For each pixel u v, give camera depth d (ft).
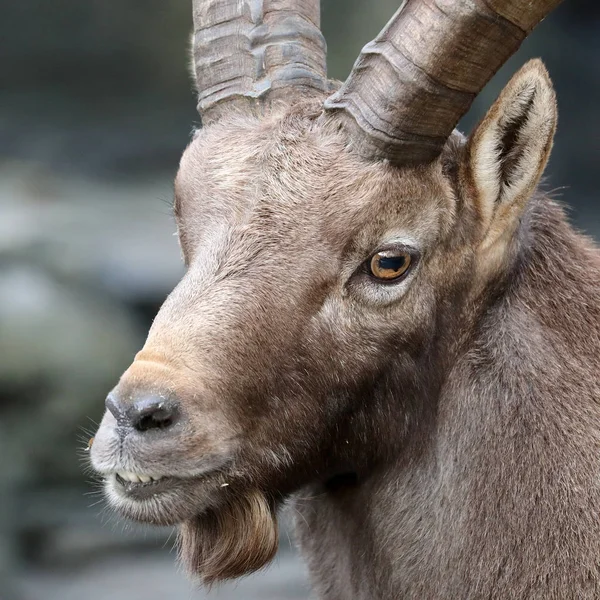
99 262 148.05
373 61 39.22
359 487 43.45
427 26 37.99
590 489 40.01
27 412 125.18
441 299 40.96
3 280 137.28
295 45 44.11
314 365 39.14
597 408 40.73
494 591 40.19
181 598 107.45
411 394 41.24
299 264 38.58
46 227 157.17
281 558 112.98
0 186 178.40
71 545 118.83
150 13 210.79
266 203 39.09
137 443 36.27
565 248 43.37
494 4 37.14
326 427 40.52
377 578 43.29
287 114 41.14
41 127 204.85
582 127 196.75
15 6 207.62
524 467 40.37
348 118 39.60
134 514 37.70
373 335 39.81
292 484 41.34
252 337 38.04
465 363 41.63
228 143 41.16
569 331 41.75
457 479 41.22
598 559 39.58
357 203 38.83
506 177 40.65
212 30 44.62
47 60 210.59
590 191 191.62
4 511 119.34
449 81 38.22
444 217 40.24
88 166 195.62
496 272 41.47
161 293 145.59
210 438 37.27
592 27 201.16
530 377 40.93
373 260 39.24
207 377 37.32
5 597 110.32
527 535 39.99
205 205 40.11
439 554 41.34
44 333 128.16
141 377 36.37
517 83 39.04
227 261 38.65
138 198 179.01
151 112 210.18
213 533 40.83
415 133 38.83
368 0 197.77
